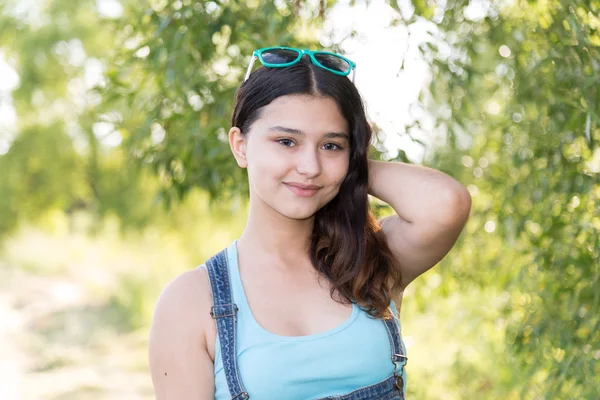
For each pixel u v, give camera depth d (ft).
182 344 6.28
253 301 6.42
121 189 35.99
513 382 14.02
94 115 13.73
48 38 37.70
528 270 11.50
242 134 6.61
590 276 10.21
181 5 11.09
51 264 53.52
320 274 6.65
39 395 25.59
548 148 10.85
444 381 15.26
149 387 26.68
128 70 12.65
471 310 14.67
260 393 6.09
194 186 12.00
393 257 6.86
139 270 42.96
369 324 6.43
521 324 11.28
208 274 6.52
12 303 42.45
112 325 36.55
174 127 11.78
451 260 13.07
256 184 6.44
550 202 11.00
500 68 12.01
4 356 30.94
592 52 9.29
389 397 6.33
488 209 12.80
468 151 13.23
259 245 6.67
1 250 58.03
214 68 11.61
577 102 9.57
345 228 6.73
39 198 41.39
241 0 11.20
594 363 10.19
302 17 11.03
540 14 10.25
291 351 6.16
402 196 6.75
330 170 6.38
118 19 13.05
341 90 6.40
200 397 6.22
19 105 39.63
